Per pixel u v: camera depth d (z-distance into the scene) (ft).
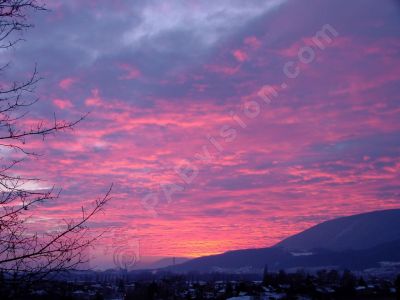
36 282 15.24
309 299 222.07
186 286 214.48
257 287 232.12
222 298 202.08
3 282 14.89
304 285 237.86
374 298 226.17
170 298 128.67
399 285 231.71
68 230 16.57
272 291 229.25
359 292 234.79
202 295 191.11
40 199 16.63
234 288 242.78
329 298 225.15
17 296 14.90
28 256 15.60
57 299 15.65
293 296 218.79
